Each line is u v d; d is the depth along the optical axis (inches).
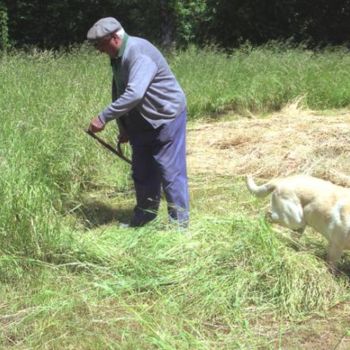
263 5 825.5
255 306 167.9
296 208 191.6
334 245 183.8
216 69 482.6
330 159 311.4
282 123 395.9
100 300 169.6
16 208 190.7
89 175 283.7
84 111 309.9
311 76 470.9
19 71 359.3
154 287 172.9
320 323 162.2
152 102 206.8
